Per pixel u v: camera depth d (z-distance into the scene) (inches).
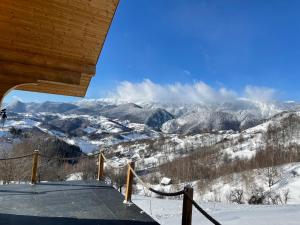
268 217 524.1
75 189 381.1
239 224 467.5
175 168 3186.5
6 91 292.4
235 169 3009.4
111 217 269.9
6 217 261.1
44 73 309.0
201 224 465.7
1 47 295.1
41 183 418.3
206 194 2425.0
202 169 3144.7
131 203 317.4
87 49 319.6
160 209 657.6
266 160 3132.4
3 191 362.9
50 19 291.7
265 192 2272.4
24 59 302.4
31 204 306.2
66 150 1752.0
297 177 2466.8
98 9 294.0
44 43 305.0
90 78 366.0
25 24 289.6
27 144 1541.6
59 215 271.9
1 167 1107.9
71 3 285.7
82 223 251.8
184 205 184.5
